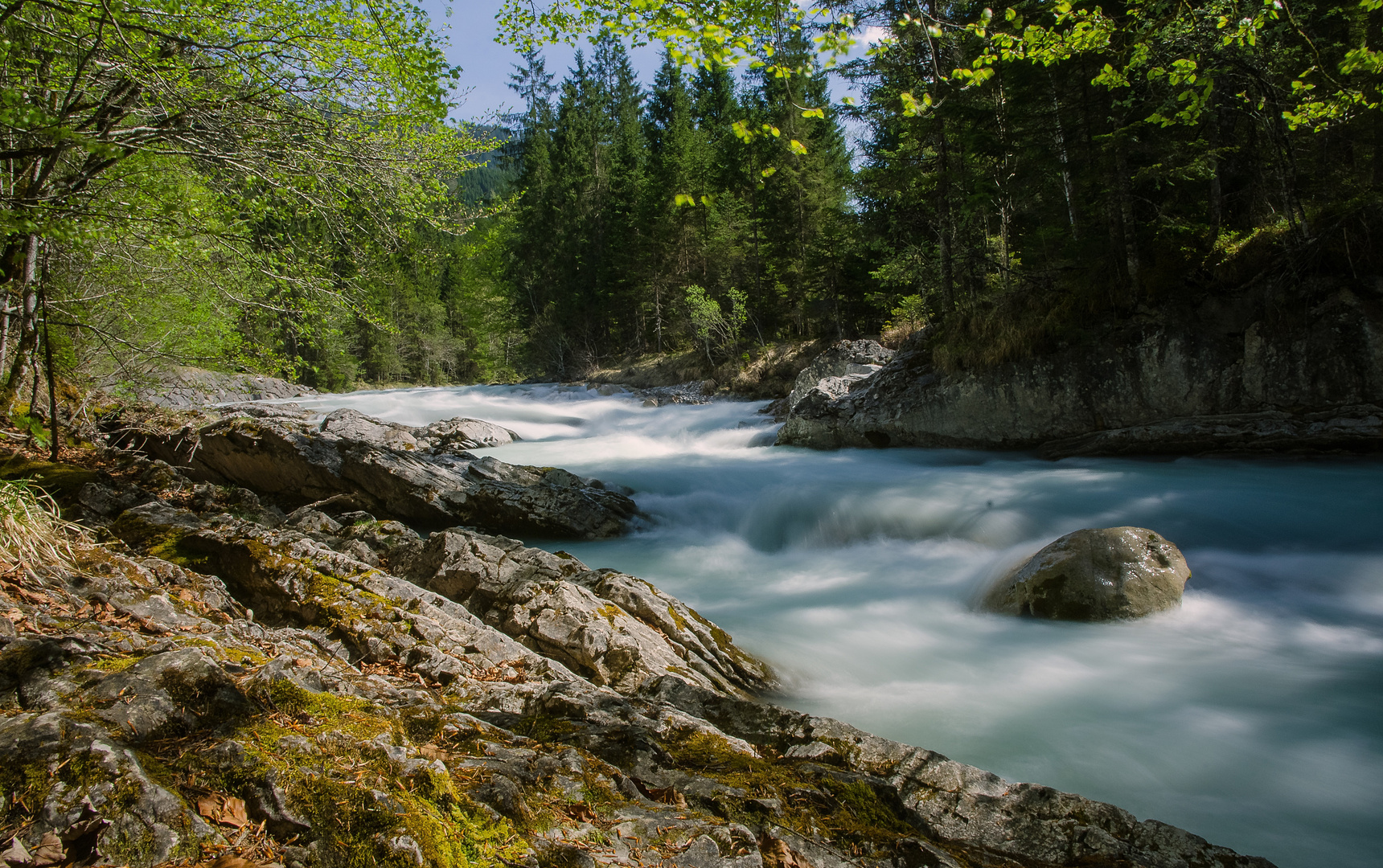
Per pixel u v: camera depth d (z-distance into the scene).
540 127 61.34
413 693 3.79
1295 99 10.98
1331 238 11.91
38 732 2.30
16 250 9.11
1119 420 13.95
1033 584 7.25
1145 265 13.97
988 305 16.05
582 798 2.78
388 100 7.66
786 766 3.58
